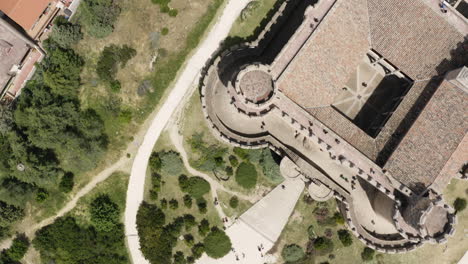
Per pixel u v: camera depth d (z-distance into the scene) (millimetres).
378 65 57844
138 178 63656
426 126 49031
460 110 48219
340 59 50125
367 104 58844
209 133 62844
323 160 58781
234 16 62375
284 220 63500
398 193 50125
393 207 50656
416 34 50156
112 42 62750
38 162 60750
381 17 49906
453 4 56969
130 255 63938
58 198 64125
